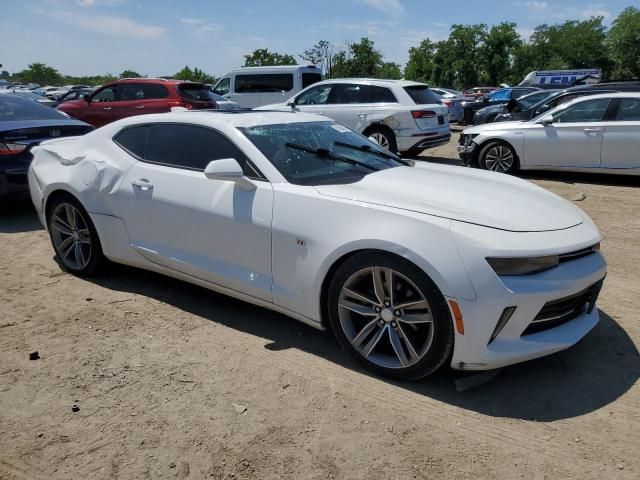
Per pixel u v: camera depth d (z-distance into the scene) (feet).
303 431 8.61
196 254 12.35
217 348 11.27
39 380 10.04
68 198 14.69
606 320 12.53
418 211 9.65
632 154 27.99
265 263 11.14
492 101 74.23
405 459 7.99
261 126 12.67
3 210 23.72
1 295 13.96
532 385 9.90
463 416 9.00
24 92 84.94
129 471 7.76
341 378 10.12
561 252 9.30
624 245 18.31
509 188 11.85
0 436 8.52
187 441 8.38
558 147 29.78
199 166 12.48
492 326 8.86
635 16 224.74
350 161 12.64
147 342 11.50
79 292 14.17
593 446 8.27
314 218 10.37
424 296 9.15
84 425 8.77
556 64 236.02
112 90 41.19
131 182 13.30
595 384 9.94
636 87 35.06
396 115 34.81
